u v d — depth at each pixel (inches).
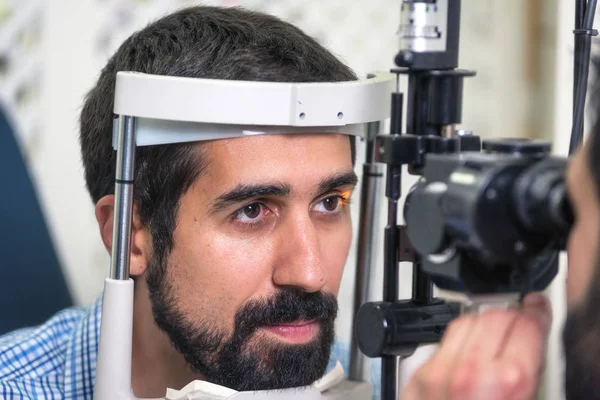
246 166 42.2
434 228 28.3
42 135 93.9
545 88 114.3
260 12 49.0
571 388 23.8
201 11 48.6
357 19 113.4
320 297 43.8
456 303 36.0
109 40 95.0
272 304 43.2
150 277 46.5
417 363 35.9
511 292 29.7
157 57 45.6
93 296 97.5
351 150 48.1
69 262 95.3
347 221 47.3
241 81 39.0
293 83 39.4
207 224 43.4
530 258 28.0
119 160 39.9
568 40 61.8
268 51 44.5
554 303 64.7
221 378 44.1
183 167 43.4
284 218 43.4
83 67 93.8
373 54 116.0
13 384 52.4
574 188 24.9
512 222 27.2
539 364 28.5
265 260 43.3
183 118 38.8
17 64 92.7
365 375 48.9
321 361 44.4
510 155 28.6
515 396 27.4
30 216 79.1
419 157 34.0
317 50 46.4
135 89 39.1
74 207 95.0
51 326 56.7
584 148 25.0
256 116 39.1
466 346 28.7
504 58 118.6
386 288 35.9
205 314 44.2
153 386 49.8
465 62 120.8
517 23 117.4
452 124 33.9
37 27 93.0
